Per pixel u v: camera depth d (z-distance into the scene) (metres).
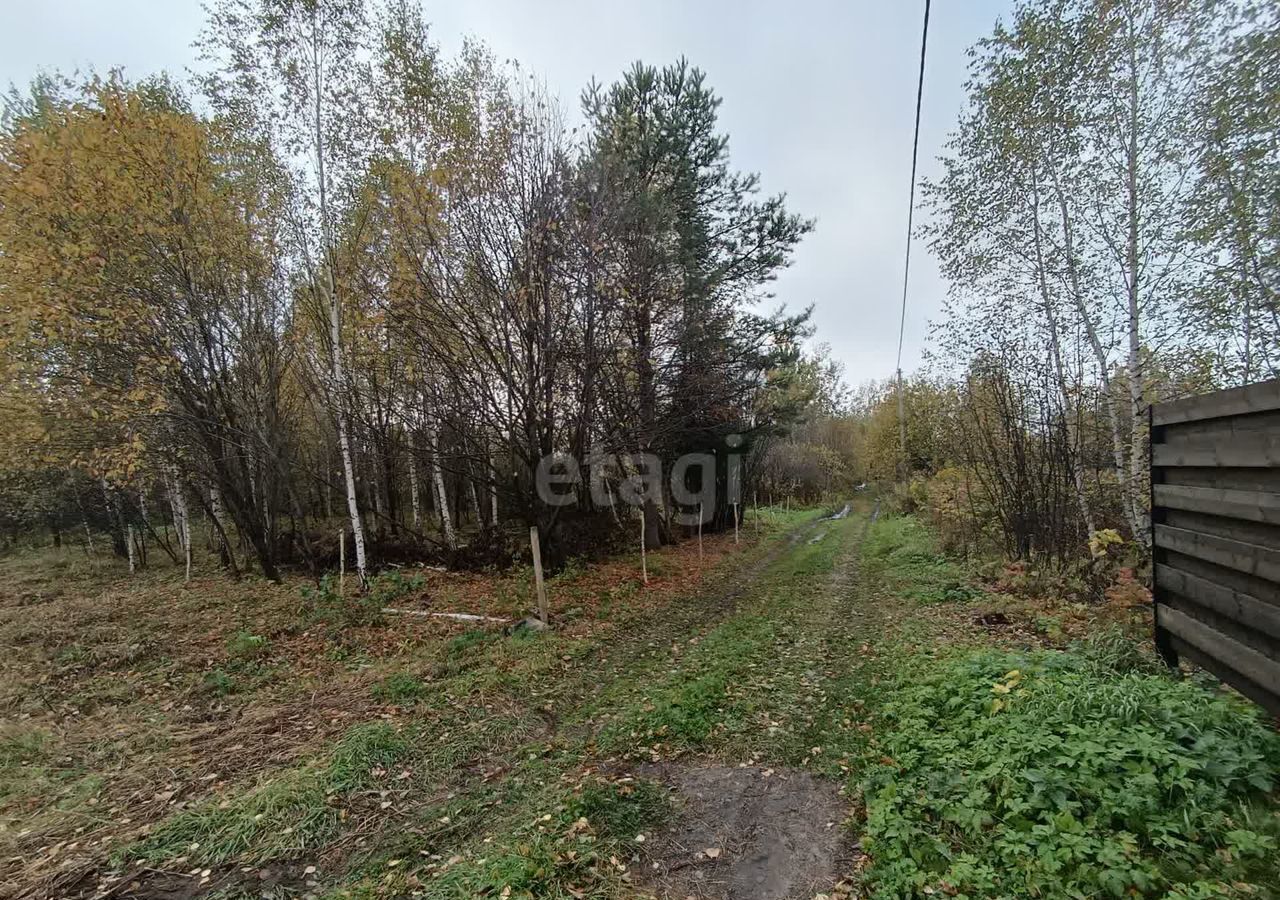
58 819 3.45
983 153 8.56
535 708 4.95
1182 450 3.49
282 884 2.87
